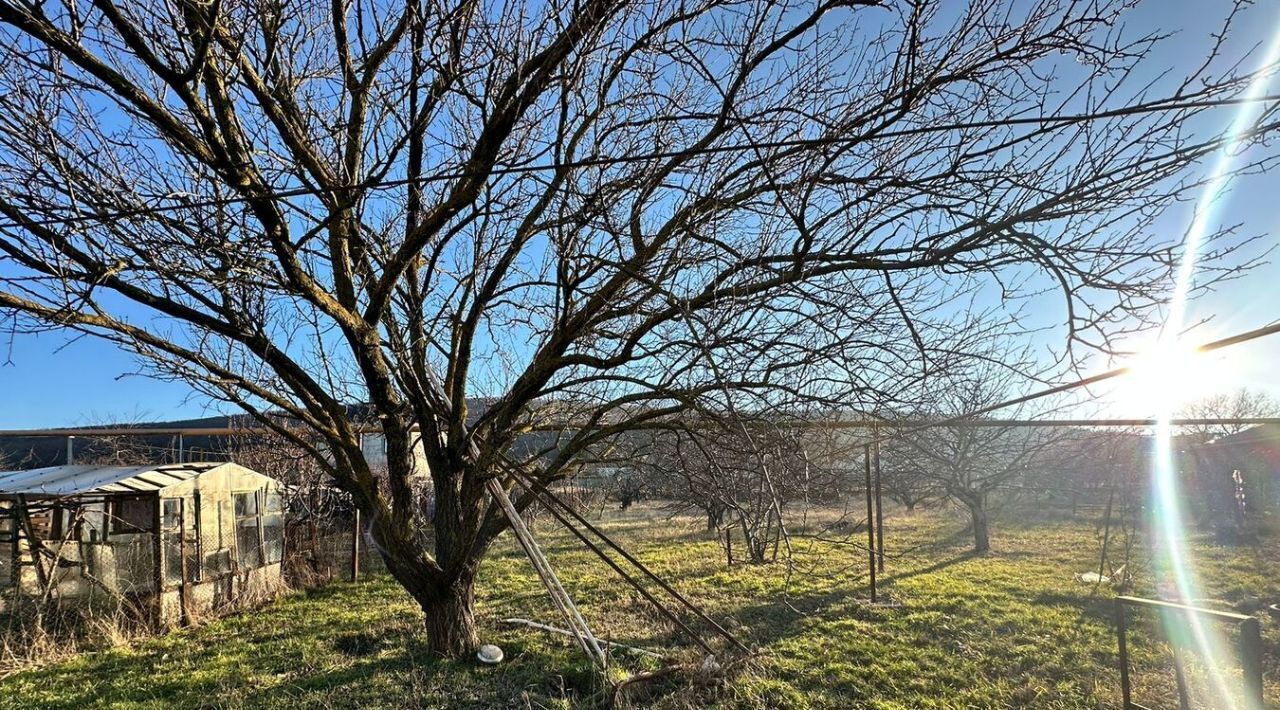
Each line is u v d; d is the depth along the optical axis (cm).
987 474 1373
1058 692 558
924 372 411
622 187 485
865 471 904
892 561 1158
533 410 684
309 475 1298
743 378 475
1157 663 620
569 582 1030
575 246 580
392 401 589
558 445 670
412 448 697
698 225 494
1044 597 887
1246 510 1655
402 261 523
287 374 564
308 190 318
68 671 672
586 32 414
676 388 515
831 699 549
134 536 924
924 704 539
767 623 775
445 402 643
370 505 621
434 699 552
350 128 549
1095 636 705
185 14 392
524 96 444
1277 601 852
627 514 2023
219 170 413
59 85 393
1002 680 587
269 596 1003
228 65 468
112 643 755
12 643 730
